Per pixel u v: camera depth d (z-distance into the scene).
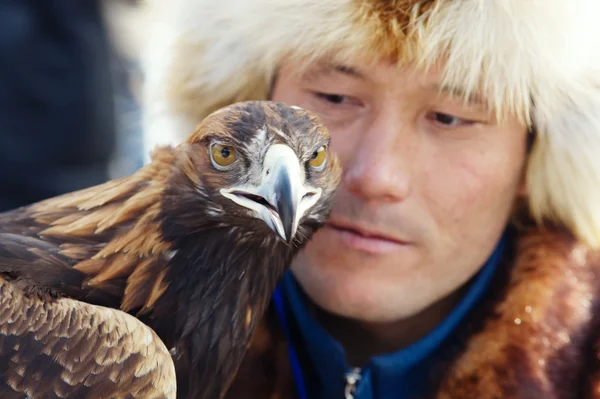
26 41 1.41
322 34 1.13
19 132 1.43
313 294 1.18
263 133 1.09
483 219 1.16
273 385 1.20
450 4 1.11
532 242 1.19
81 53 1.44
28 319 1.07
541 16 1.11
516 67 1.12
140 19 1.50
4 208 1.44
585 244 1.19
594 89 1.15
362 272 1.17
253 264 1.12
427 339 1.18
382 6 1.12
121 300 1.10
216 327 1.12
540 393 1.16
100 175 1.49
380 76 1.13
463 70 1.12
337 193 1.16
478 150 1.15
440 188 1.15
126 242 1.10
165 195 1.10
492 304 1.19
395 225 1.15
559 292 1.18
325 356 1.20
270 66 1.16
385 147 1.14
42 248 1.10
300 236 1.13
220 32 1.18
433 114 1.14
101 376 1.06
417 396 1.19
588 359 1.18
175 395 1.08
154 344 1.08
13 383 1.05
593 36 1.13
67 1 1.42
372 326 1.21
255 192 1.09
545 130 1.16
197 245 1.11
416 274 1.17
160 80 1.22
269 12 1.15
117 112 1.49
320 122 1.11
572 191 1.17
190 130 1.22
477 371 1.17
